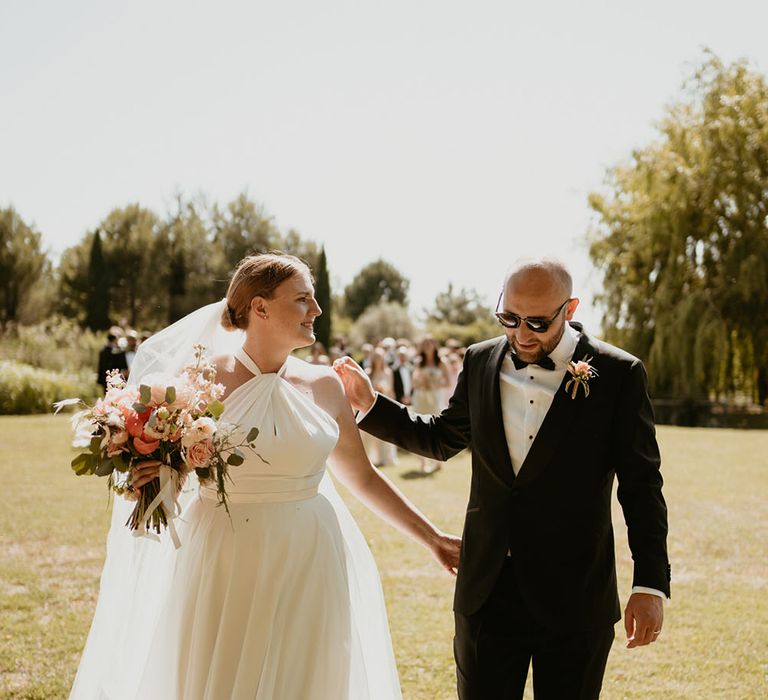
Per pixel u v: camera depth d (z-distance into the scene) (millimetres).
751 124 21344
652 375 21531
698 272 21594
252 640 2398
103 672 2668
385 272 71250
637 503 2346
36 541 6516
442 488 9180
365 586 2840
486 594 2404
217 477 2324
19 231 42812
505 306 2430
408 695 3701
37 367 24844
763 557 6273
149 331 44469
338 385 2834
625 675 3998
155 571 2680
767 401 21797
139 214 46281
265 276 2604
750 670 4059
